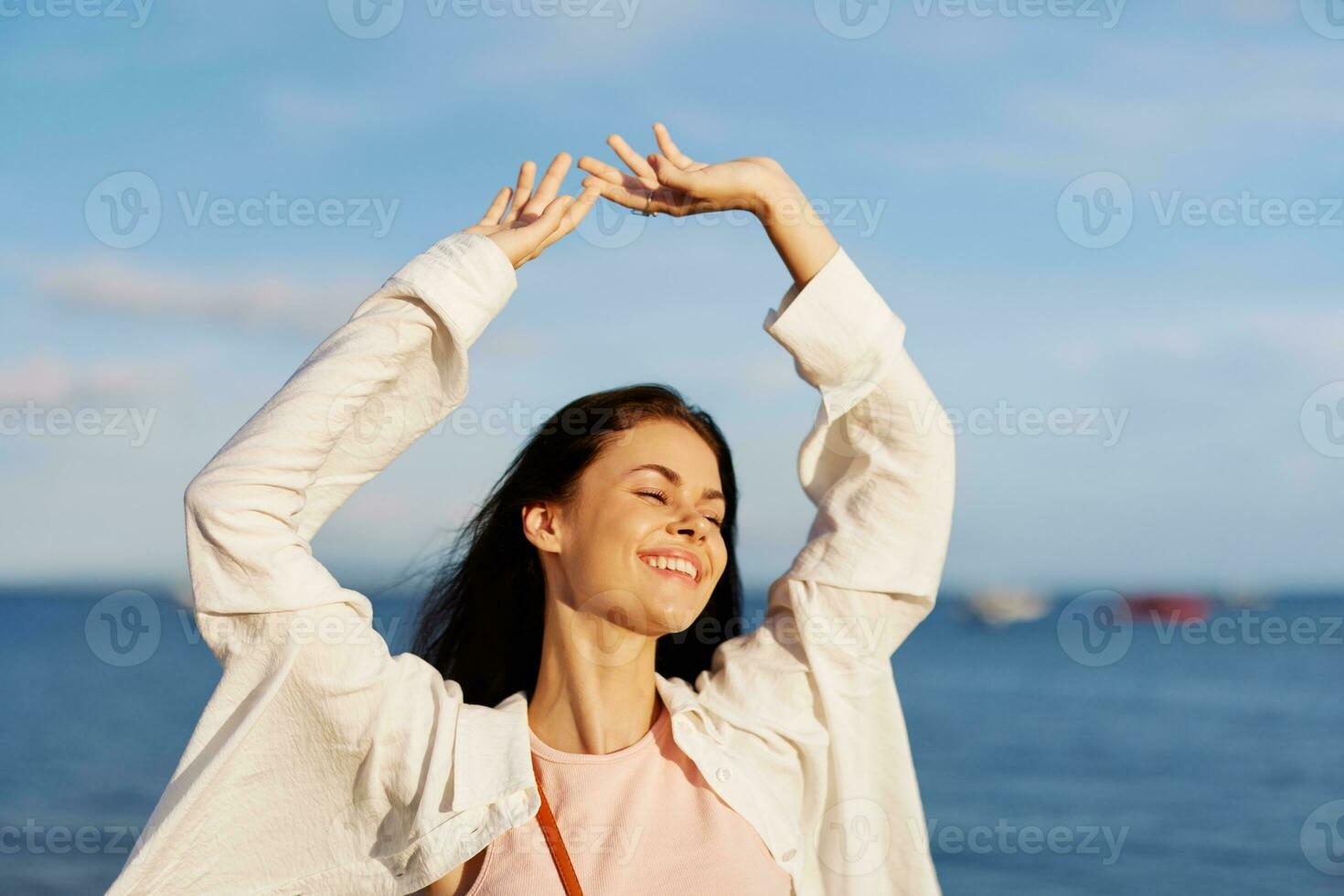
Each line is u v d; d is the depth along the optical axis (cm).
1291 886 1034
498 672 298
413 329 240
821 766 272
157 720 1839
